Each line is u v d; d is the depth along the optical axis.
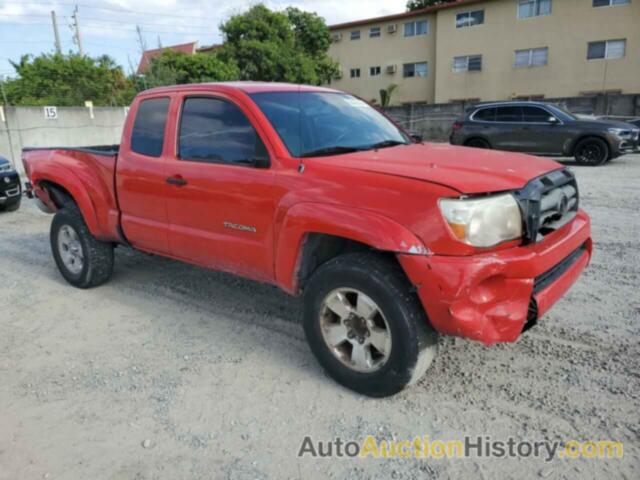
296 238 2.98
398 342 2.71
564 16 25.73
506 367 3.21
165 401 3.01
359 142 3.60
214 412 2.89
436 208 2.51
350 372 2.97
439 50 30.05
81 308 4.47
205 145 3.62
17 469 2.48
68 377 3.32
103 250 4.80
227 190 3.38
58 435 2.73
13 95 21.94
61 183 4.69
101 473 2.44
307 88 4.00
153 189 3.94
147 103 4.10
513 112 13.14
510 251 2.60
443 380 3.10
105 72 24.91
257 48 30.42
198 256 3.80
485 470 2.37
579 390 2.92
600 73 25.44
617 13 24.42
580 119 12.47
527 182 2.72
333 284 2.91
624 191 8.65
